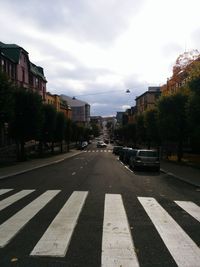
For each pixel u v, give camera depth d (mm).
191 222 9469
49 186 17219
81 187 16812
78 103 181125
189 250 6996
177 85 45844
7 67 51875
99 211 10773
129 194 14695
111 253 6746
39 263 6184
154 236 7988
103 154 67250
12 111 30141
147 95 103688
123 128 117062
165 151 49969
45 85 77312
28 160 41719
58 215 10133
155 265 6156
